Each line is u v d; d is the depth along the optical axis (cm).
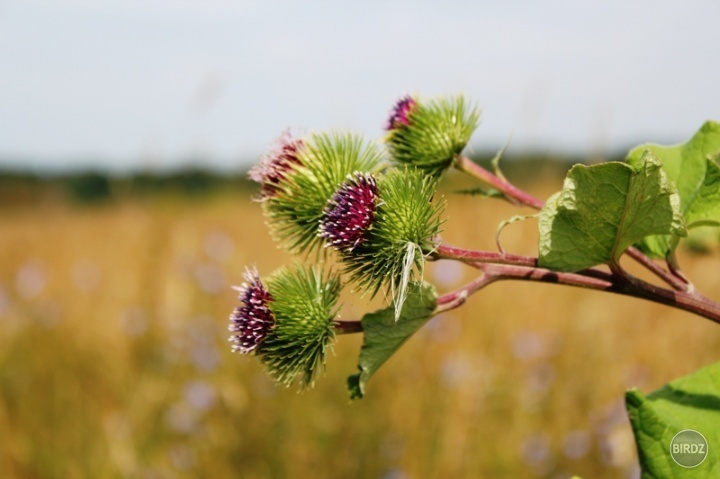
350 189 160
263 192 199
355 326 172
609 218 134
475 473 464
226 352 579
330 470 475
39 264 938
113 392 559
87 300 746
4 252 1077
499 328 571
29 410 552
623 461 446
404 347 551
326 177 190
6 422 518
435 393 505
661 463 134
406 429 487
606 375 543
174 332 624
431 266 584
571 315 593
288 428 505
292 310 170
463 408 489
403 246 153
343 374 537
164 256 742
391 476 457
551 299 619
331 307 174
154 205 782
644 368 542
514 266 154
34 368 617
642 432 135
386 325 158
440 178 193
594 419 500
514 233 632
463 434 475
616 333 579
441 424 481
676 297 145
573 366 550
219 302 669
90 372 599
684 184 161
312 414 512
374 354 161
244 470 483
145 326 643
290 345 168
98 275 820
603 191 130
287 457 484
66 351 638
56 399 559
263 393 531
